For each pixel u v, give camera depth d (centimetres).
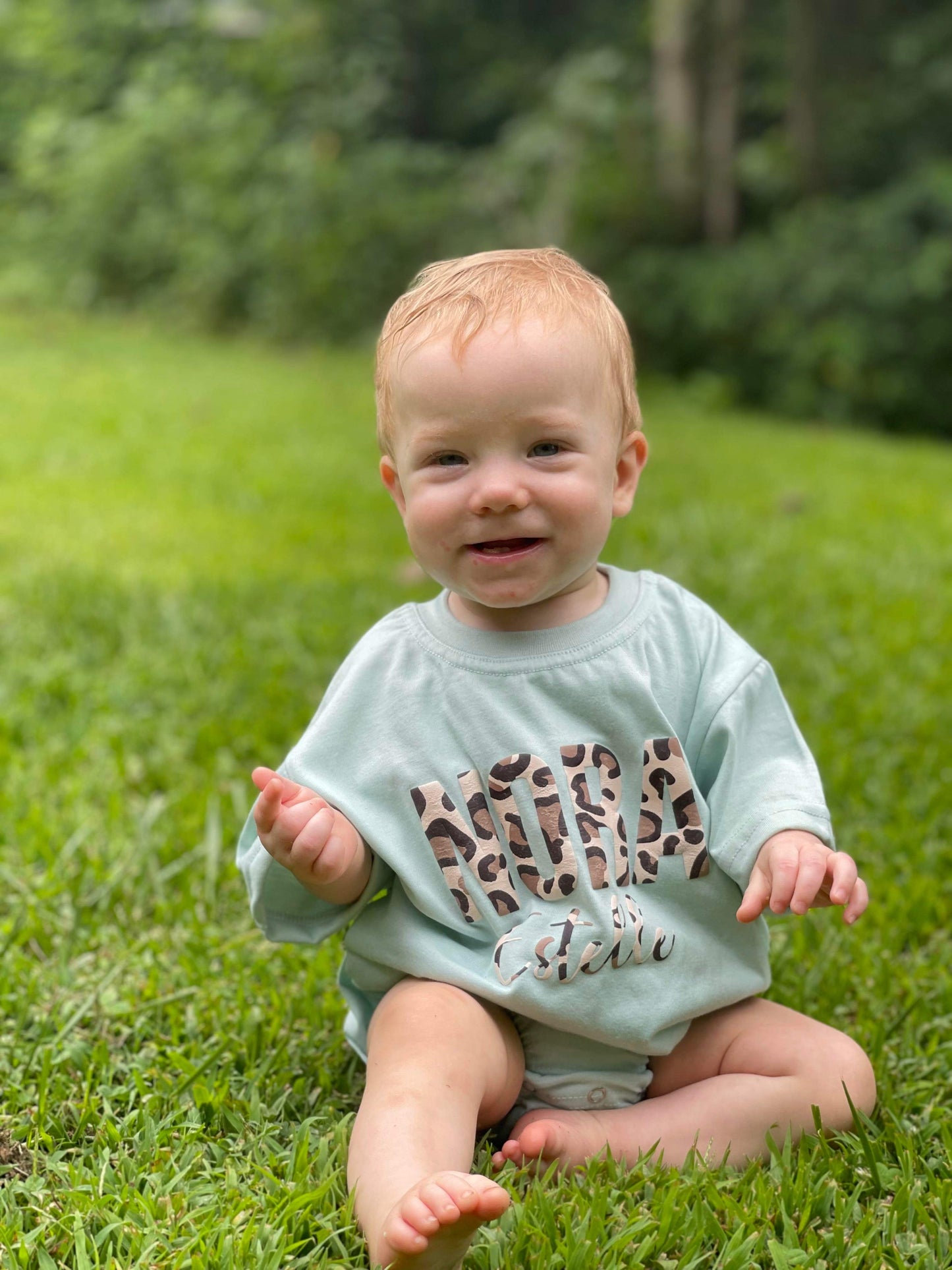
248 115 1575
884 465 890
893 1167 176
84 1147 180
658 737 187
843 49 1495
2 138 1741
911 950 252
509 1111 185
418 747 188
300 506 642
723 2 1358
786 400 1273
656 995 180
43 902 254
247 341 1449
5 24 1745
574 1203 164
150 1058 203
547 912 180
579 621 192
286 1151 178
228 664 401
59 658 396
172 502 636
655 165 1382
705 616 199
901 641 446
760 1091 180
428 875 184
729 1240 159
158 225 1511
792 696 387
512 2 1716
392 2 1631
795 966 241
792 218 1321
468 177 1493
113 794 307
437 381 179
